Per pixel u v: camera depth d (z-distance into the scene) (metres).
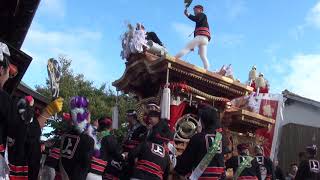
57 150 5.71
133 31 9.38
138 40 9.21
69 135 5.47
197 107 9.42
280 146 17.81
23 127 3.71
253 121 11.05
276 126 11.62
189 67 8.97
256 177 8.12
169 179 6.93
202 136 5.67
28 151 4.46
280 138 17.86
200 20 10.20
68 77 24.81
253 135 11.41
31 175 4.50
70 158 5.33
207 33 10.17
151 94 9.96
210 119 5.78
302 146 17.55
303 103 19.67
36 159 4.53
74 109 5.49
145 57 9.25
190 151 5.65
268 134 11.65
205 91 9.76
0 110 3.37
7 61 3.64
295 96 19.58
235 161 8.15
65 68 25.47
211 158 5.52
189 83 9.37
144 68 9.28
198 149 5.62
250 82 12.38
